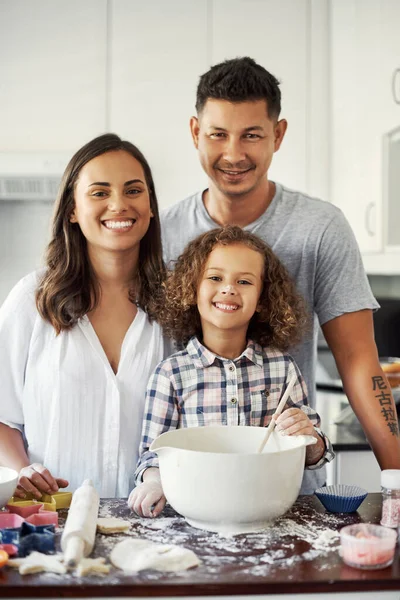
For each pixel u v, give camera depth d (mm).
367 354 1707
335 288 1751
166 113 3506
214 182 1736
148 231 1653
